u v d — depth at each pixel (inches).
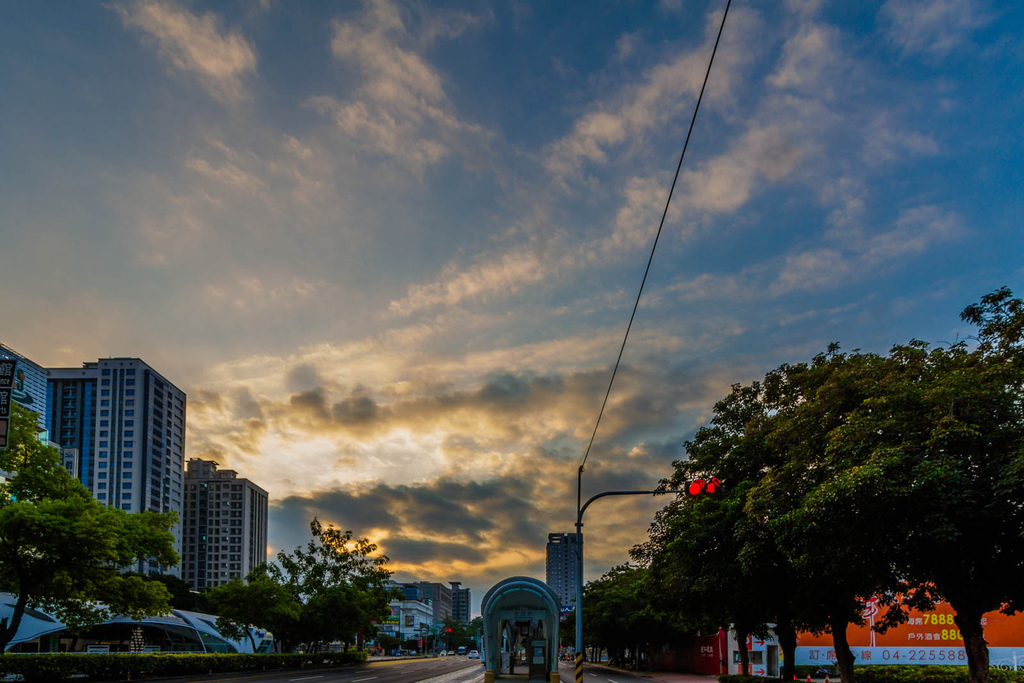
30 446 1317.7
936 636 1859.0
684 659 2571.4
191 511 7785.4
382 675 1895.9
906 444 659.4
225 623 2370.8
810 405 858.1
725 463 1043.9
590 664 3964.1
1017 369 630.5
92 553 1258.6
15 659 1195.3
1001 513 593.6
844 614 929.5
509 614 1150.3
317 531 2832.2
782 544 775.1
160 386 6727.4
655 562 1243.2
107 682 1366.9
